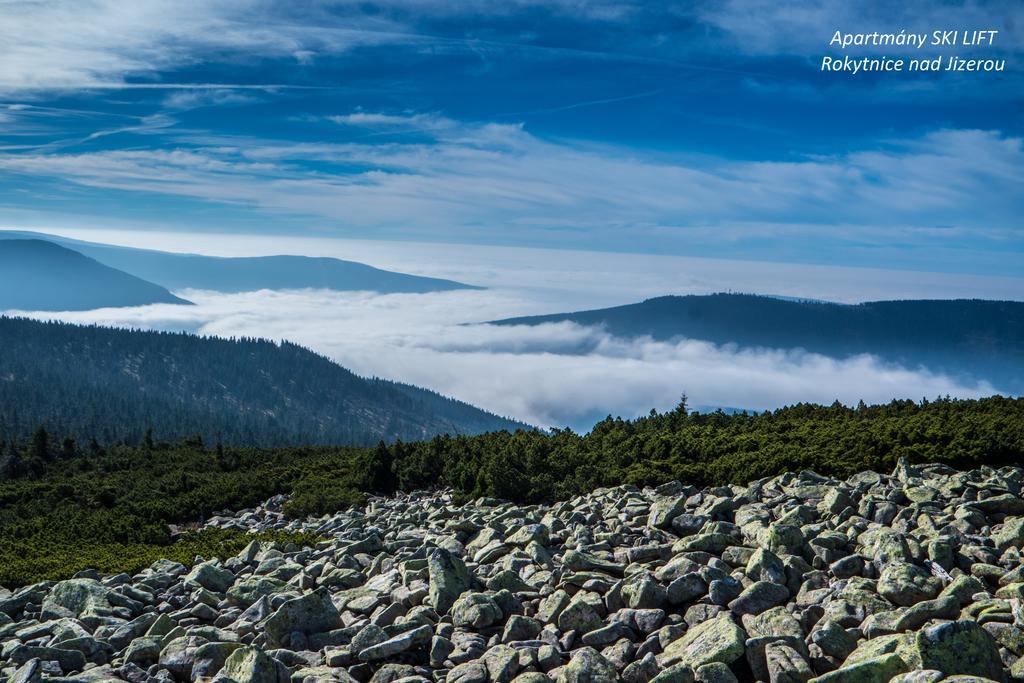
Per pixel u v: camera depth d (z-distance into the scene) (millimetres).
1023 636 7938
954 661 7383
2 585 16703
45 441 64812
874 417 24984
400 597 11883
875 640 8211
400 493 26016
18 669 10055
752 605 9828
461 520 16625
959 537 11039
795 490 15375
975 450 17000
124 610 13062
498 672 9148
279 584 13789
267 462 39375
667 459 20672
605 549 13094
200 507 26484
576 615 10234
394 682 9367
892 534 10844
